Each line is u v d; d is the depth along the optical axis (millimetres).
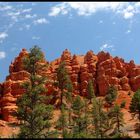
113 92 114875
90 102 120562
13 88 122438
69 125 87688
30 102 75812
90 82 126125
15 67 135000
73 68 144875
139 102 98375
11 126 101312
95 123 83688
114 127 93875
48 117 76188
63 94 121188
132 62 146500
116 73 140875
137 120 103750
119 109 90125
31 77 77938
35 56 78562
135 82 138125
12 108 112188
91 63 146500
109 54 147750
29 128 72875
